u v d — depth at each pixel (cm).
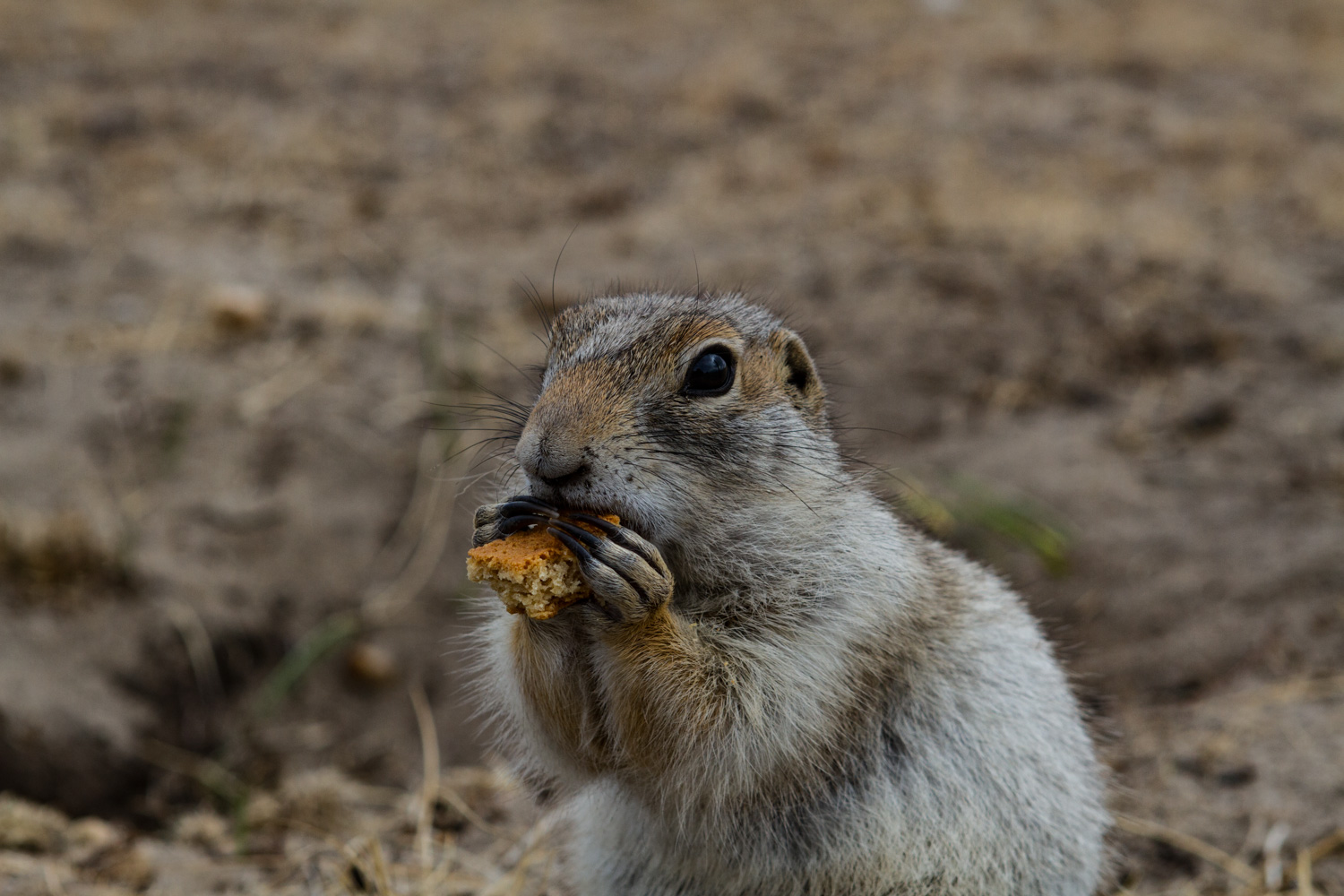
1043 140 2162
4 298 1559
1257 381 1429
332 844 820
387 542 1298
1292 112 2355
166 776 1115
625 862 633
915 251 1686
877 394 1415
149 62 2325
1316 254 1748
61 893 757
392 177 1994
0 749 1059
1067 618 1152
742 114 2250
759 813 585
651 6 2853
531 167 2047
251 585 1238
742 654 550
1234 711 965
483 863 787
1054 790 602
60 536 1171
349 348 1498
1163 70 2544
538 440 526
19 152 1936
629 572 510
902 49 2575
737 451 559
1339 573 1123
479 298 1623
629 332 575
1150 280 1623
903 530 626
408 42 2539
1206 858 791
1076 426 1387
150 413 1365
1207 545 1189
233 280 1639
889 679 585
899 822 584
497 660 600
